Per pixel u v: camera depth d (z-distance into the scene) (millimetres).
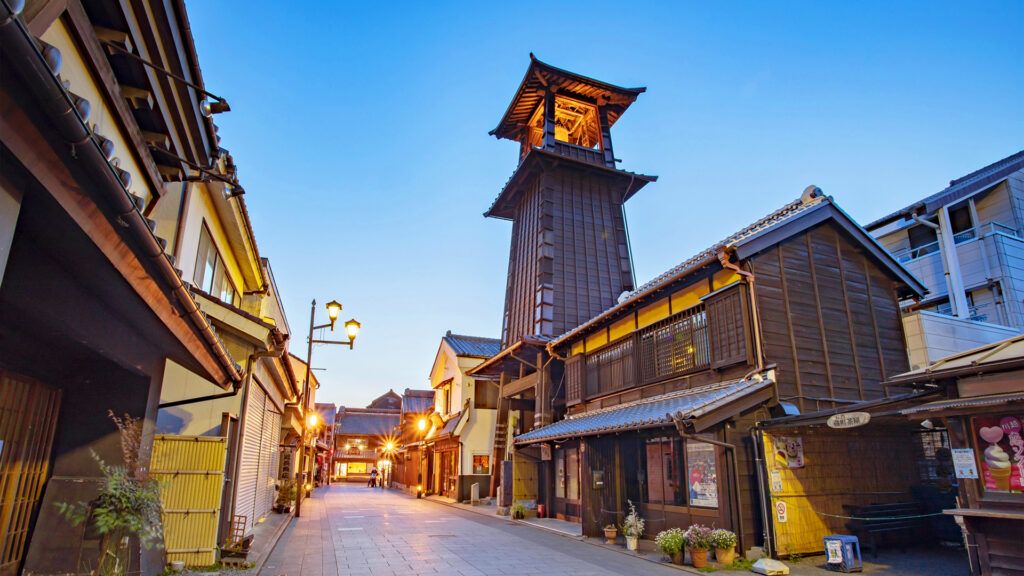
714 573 9242
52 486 6203
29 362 5664
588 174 30219
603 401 16281
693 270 12422
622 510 13703
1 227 2703
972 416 7641
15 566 5672
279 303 21438
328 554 11406
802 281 12078
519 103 33312
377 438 61938
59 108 2572
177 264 9320
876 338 12656
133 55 5156
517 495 19672
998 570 7184
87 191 3209
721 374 11969
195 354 6527
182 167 7492
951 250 16766
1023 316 15539
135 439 6457
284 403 19938
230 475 10453
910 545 11078
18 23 2139
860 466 11133
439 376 32625
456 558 10984
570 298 26734
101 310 5098
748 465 10469
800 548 9953
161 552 7871
